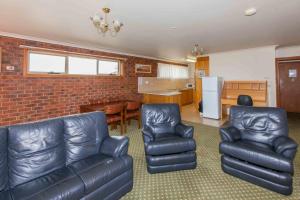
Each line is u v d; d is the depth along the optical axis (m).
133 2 2.17
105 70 5.33
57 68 4.23
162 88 7.58
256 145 2.31
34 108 3.79
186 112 6.87
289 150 1.97
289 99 6.02
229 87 5.89
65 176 1.63
